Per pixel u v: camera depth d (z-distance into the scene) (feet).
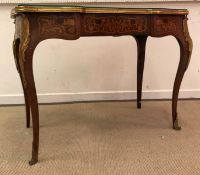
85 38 6.03
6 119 5.27
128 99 6.41
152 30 3.99
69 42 6.01
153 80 6.37
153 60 6.26
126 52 6.17
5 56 5.94
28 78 3.49
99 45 6.09
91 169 3.49
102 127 4.84
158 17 3.99
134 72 6.29
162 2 5.96
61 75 6.17
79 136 4.48
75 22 3.54
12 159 3.77
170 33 4.13
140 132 4.61
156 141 4.27
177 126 4.72
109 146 4.11
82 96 6.31
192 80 6.43
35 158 3.65
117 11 3.70
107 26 3.76
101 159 3.73
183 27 4.20
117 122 5.07
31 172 3.43
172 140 4.30
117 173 3.39
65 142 4.26
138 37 5.40
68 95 6.27
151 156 3.81
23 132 4.66
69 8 3.44
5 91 6.13
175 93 4.61
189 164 3.60
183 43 4.25
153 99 6.42
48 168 3.52
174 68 6.33
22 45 3.41
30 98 3.55
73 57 6.10
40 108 5.89
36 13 3.39
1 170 3.49
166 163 3.62
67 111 5.68
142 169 3.48
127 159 3.73
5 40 5.86
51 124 4.99
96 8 3.62
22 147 4.11
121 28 3.84
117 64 6.23
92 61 6.16
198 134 4.52
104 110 5.73
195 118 5.22
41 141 4.29
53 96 6.24
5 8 5.69
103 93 6.34
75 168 3.51
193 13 6.06
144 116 5.37
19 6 3.28
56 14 3.46
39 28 3.43
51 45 5.98
